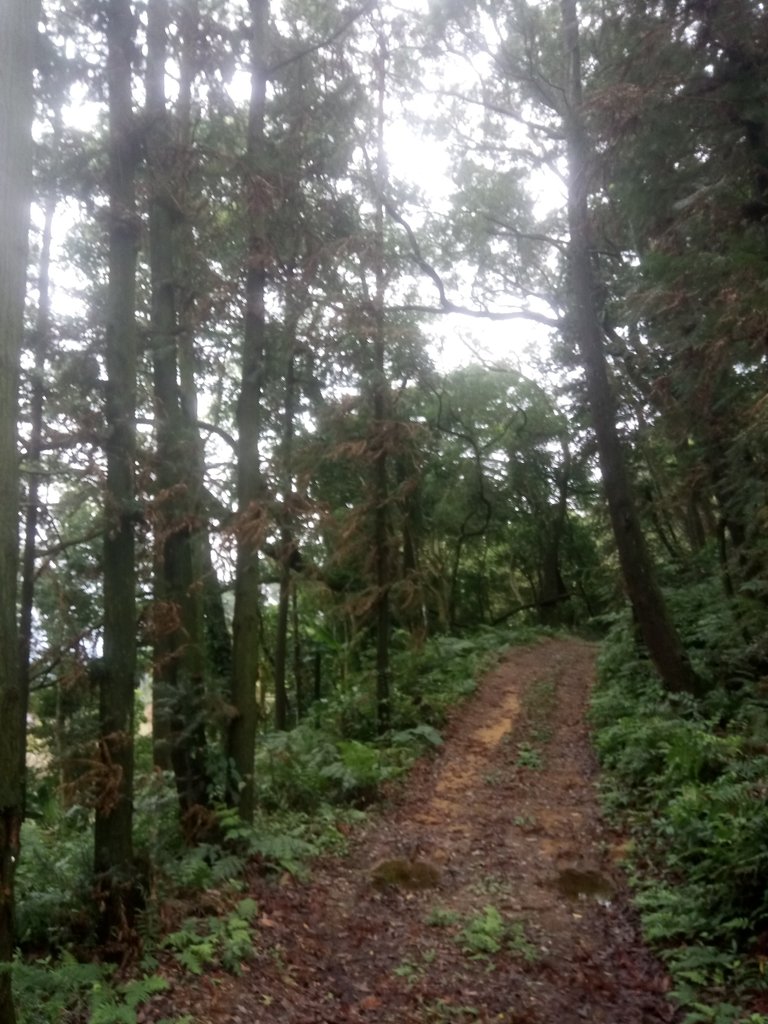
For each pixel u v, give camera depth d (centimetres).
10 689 408
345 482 1445
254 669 880
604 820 970
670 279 829
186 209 896
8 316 407
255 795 1009
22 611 678
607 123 871
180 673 848
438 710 1488
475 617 3556
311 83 988
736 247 787
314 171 968
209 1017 531
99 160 759
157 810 786
